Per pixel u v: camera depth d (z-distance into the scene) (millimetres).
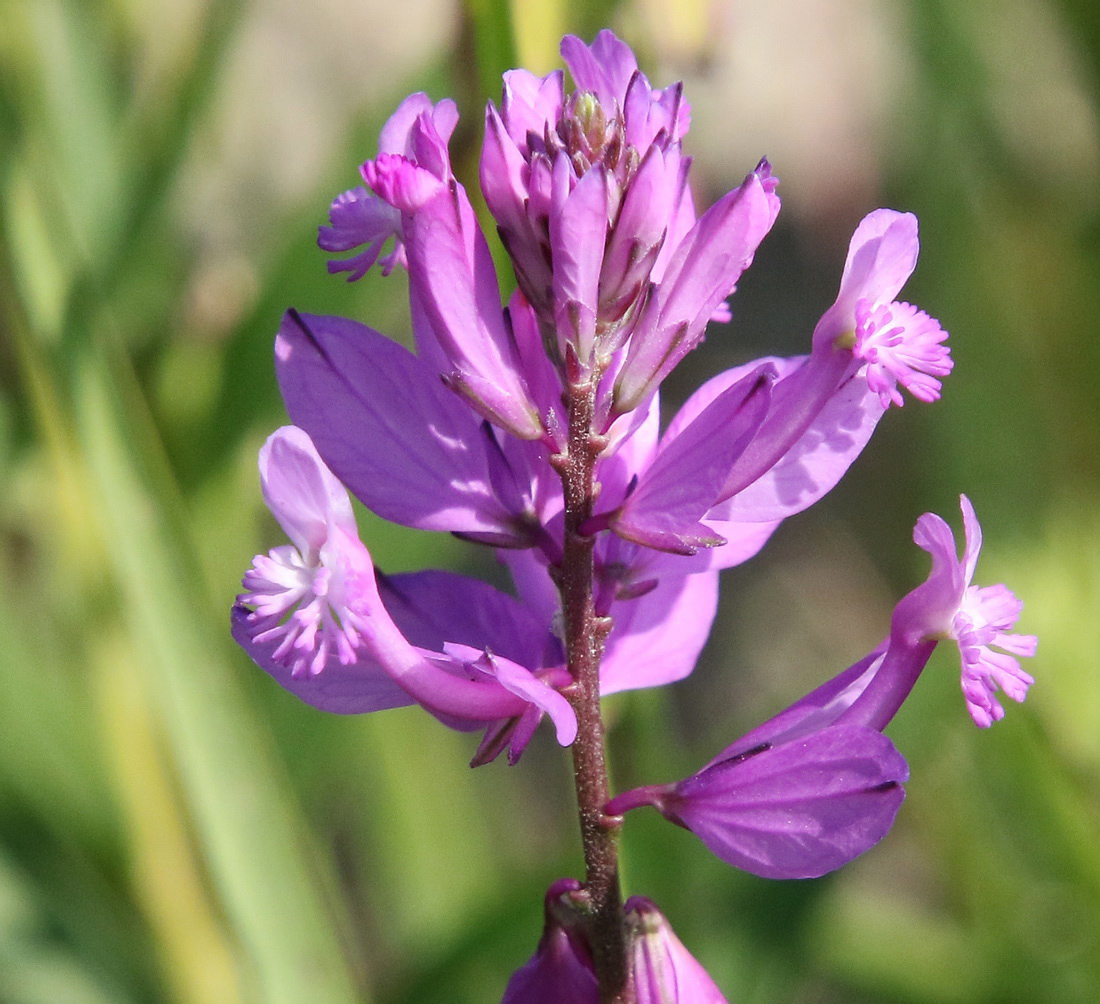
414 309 181
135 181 232
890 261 175
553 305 174
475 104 207
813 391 177
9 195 211
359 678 177
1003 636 176
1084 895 247
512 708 176
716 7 222
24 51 230
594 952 178
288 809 214
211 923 230
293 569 171
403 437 179
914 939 256
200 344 237
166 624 212
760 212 173
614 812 177
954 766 253
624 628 185
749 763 174
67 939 232
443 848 276
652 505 175
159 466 212
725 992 228
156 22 249
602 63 178
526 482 181
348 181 229
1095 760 260
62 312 211
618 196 173
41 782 229
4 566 238
